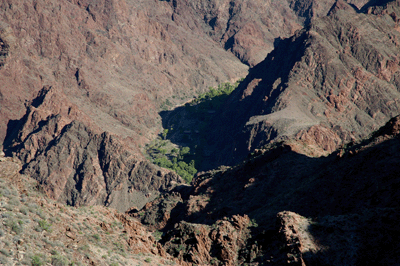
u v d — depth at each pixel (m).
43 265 33.09
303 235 53.19
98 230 46.88
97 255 39.94
